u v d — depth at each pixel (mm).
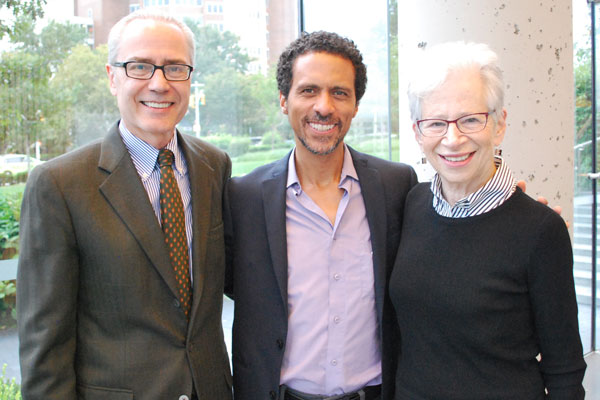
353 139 3768
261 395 1510
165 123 1403
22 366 1299
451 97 1229
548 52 2123
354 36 3580
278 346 1480
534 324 1264
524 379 1255
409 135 2424
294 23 3355
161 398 1344
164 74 1395
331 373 1479
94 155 1391
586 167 4062
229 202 1606
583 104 3994
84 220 1311
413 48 2256
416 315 1354
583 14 3900
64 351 1321
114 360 1341
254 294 1518
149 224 1367
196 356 1413
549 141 2164
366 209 1528
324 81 1437
